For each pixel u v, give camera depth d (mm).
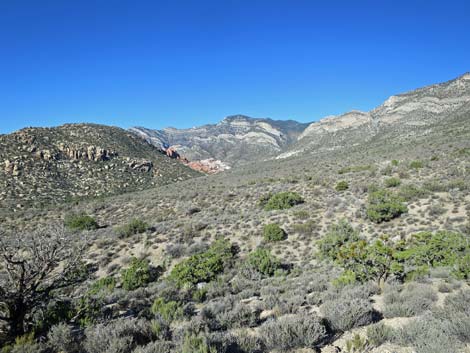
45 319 9117
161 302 10469
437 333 5402
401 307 7551
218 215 34688
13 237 8578
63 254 9094
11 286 8328
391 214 25703
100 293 15367
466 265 11125
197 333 7316
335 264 18359
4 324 8133
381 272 11812
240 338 6414
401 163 47969
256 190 44594
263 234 26078
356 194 34312
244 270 18875
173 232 28859
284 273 19000
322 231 25922
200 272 18406
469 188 28766
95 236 29719
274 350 6004
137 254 25469
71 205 50375
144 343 7203
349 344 5754
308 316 6660
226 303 11227
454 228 21375
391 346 5703
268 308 10312
